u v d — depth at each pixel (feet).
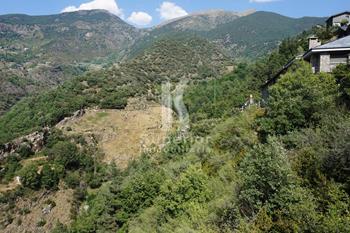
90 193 196.34
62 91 305.94
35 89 524.93
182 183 62.90
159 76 369.30
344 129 38.29
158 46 475.31
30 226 167.02
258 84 196.13
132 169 185.57
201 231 42.50
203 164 69.72
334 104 52.06
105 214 119.85
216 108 197.06
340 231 26.76
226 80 274.77
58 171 201.77
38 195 186.70
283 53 206.39
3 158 215.92
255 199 36.81
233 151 64.64
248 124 70.74
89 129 259.19
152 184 100.99
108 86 321.11
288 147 47.47
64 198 190.70
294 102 53.62
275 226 31.37
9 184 192.95
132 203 100.99
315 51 72.59
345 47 70.44
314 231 28.22
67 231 156.97
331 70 69.46
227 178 55.01
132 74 359.66
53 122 260.01
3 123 276.21
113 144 245.04
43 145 237.25
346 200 30.76
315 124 50.93
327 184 32.76
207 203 54.08
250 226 33.86
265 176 36.17
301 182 35.22
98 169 220.64
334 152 34.78
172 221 59.52
